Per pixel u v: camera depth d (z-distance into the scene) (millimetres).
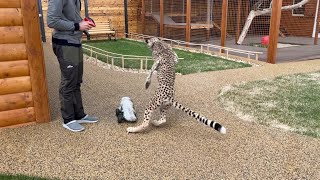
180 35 13781
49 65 7945
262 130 4062
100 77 6859
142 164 3182
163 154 3389
